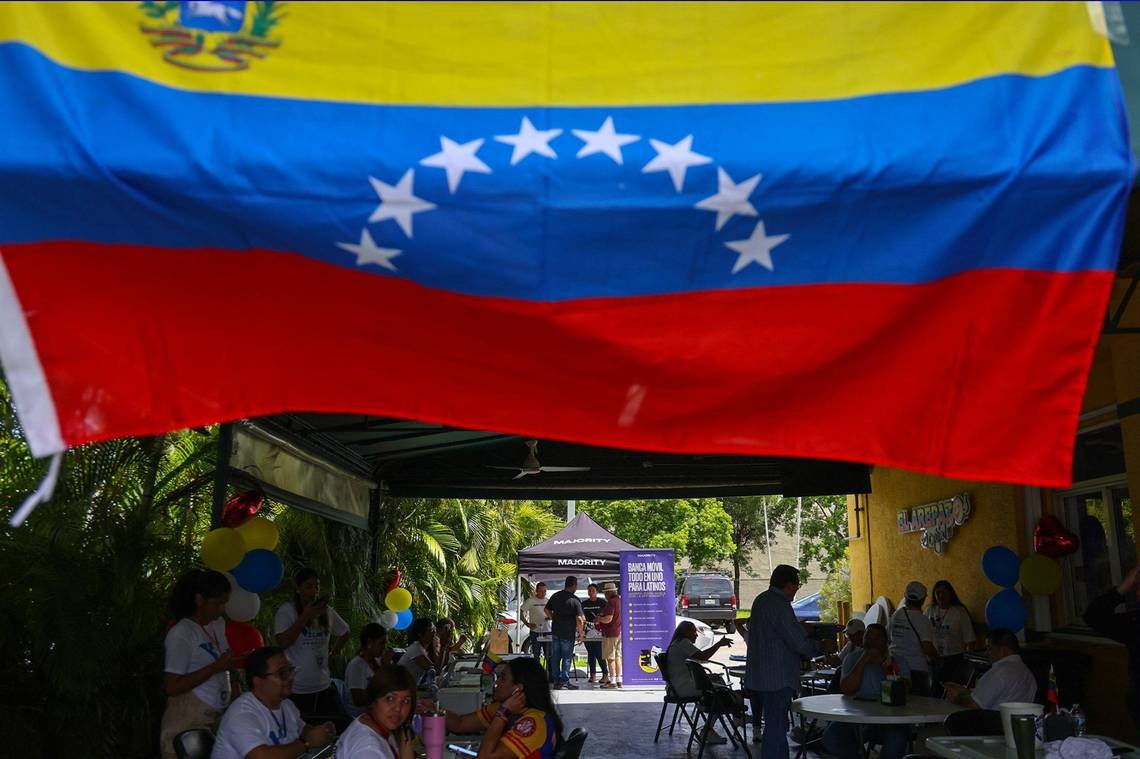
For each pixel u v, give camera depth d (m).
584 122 2.82
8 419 7.41
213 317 2.86
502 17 2.85
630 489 14.07
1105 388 8.50
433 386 2.92
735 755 10.08
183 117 2.74
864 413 2.91
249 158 2.74
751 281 2.86
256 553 6.91
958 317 2.87
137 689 7.15
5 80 2.69
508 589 21.09
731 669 11.70
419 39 2.83
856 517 15.45
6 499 7.02
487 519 19.03
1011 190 2.79
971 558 10.95
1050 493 9.56
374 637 8.08
